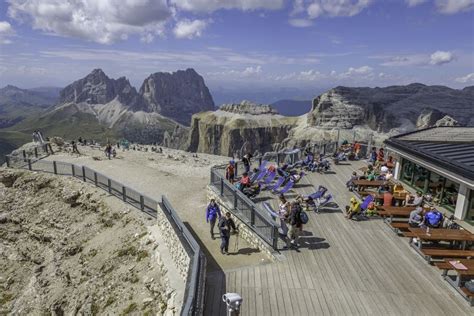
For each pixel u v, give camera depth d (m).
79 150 53.41
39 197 33.84
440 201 19.47
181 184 34.88
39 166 36.75
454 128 29.72
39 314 22.34
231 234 18.38
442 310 11.27
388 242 16.14
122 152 57.41
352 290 12.34
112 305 18.50
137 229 24.94
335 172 27.56
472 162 17.53
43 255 28.72
